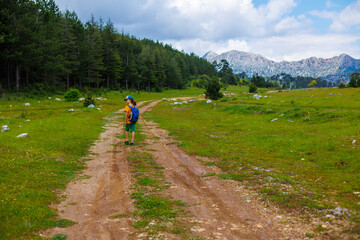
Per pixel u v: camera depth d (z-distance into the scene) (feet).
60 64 199.21
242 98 165.99
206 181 24.09
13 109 107.65
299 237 12.90
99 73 295.69
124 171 26.86
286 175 25.66
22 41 158.10
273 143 42.68
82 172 26.16
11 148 31.35
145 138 49.90
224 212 16.69
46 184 20.81
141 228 14.05
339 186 21.38
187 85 544.62
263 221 15.21
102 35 305.32
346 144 36.73
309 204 17.33
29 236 12.30
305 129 53.52
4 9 146.20
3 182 19.54
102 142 44.45
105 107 145.18
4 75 197.26
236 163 30.94
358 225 13.32
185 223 14.80
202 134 56.85
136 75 347.56
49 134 45.55
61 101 154.61
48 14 228.02
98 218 15.43
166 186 22.13
